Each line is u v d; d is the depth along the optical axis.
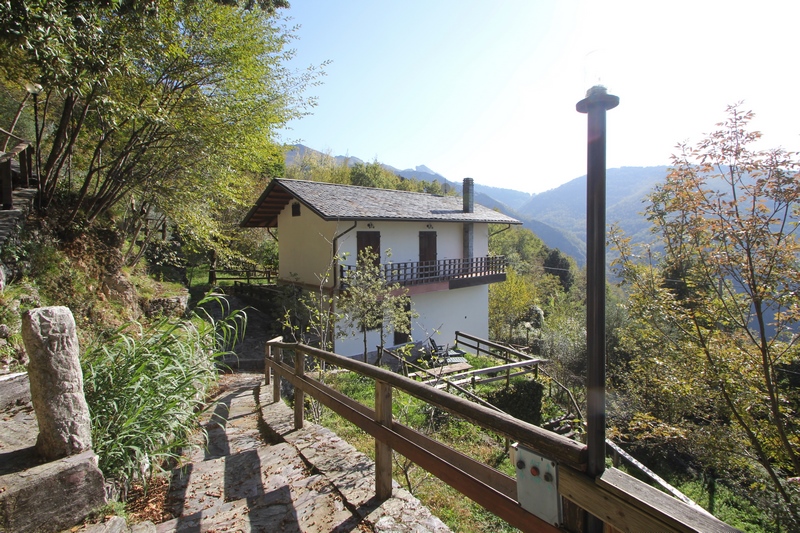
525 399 9.91
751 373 6.24
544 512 1.50
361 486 3.00
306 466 3.43
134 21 6.38
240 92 9.29
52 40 4.43
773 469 6.45
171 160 9.12
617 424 9.89
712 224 6.14
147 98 7.91
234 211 17.14
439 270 14.33
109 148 9.67
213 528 2.51
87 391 2.72
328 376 7.78
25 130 11.44
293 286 13.49
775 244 5.69
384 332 12.74
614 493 1.21
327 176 30.06
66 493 1.97
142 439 2.73
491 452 6.24
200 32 8.58
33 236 6.64
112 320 7.07
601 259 1.23
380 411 2.75
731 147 5.76
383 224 13.38
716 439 6.78
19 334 4.32
